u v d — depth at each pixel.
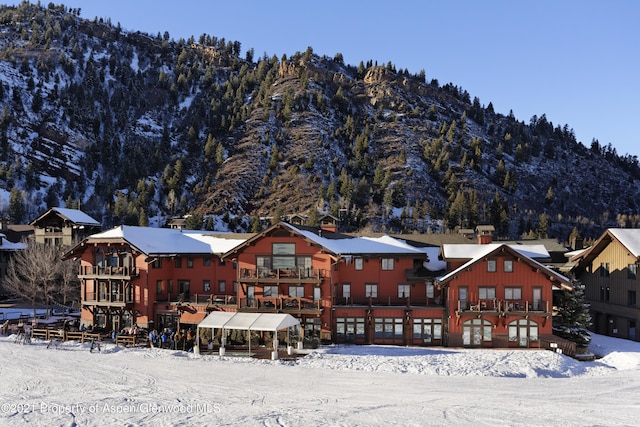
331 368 38.66
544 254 52.47
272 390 32.75
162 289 54.16
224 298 52.41
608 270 56.56
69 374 36.75
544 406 29.33
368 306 48.50
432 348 45.59
